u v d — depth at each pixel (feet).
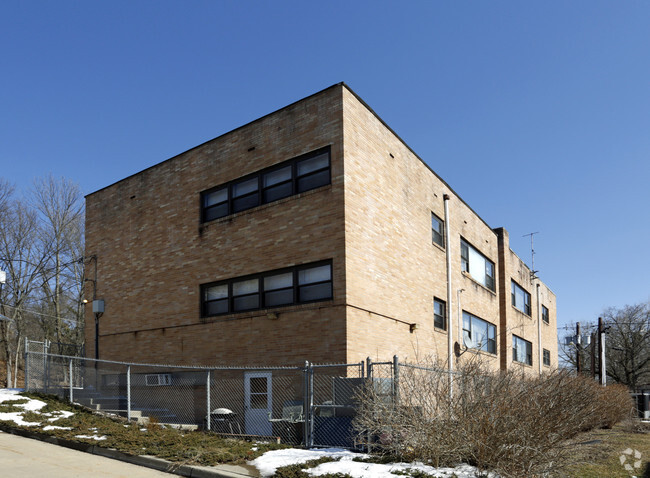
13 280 122.62
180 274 60.03
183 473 29.09
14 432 39.47
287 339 49.37
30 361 57.16
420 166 64.95
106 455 33.04
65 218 129.39
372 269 50.93
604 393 62.03
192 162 61.46
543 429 27.91
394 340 53.67
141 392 60.44
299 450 33.88
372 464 28.84
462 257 77.87
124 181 69.46
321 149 50.24
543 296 126.82
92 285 71.00
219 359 54.29
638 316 172.96
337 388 37.55
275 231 52.26
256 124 55.93
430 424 29.17
